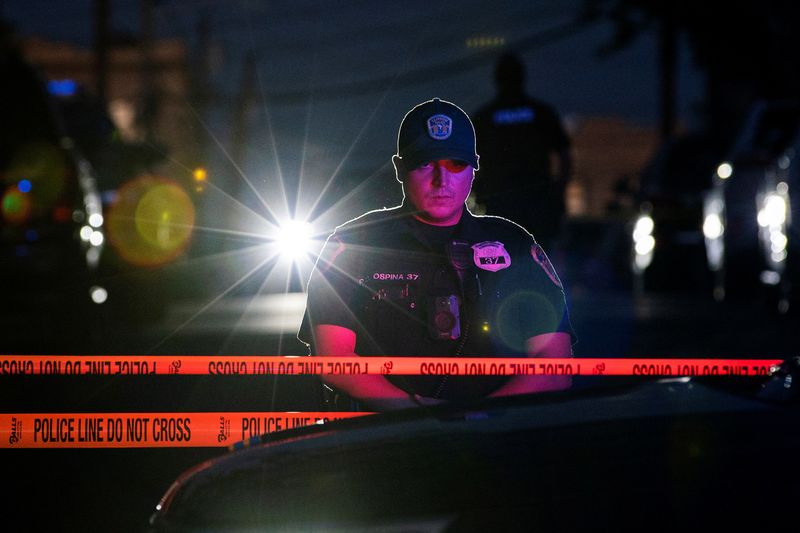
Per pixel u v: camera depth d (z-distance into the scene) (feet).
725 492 20.49
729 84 306.35
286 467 24.31
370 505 21.80
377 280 35.32
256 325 116.26
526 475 21.83
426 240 35.53
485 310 35.27
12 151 105.60
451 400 35.17
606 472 21.49
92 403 69.92
